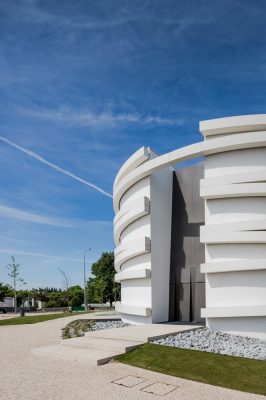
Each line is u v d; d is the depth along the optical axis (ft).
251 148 67.10
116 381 38.27
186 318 76.95
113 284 255.50
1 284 290.35
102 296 256.52
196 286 76.69
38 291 322.14
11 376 40.88
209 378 38.60
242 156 67.46
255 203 65.41
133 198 85.66
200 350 48.65
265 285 61.77
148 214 78.69
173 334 57.98
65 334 79.00
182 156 71.20
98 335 57.36
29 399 33.12
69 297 294.66
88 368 43.37
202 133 69.97
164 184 83.76
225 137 67.15
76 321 101.71
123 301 89.92
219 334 61.21
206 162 70.03
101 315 136.46
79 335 75.31
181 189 84.48
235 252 64.49
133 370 42.27
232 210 66.39
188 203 82.43
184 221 82.02
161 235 80.64
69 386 36.78
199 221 79.46
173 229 83.46
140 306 76.95
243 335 61.57
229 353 47.62
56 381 38.52
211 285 65.05
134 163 83.05
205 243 66.39
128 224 87.40
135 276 77.10
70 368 43.70
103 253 262.67
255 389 35.53
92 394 34.42
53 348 54.19
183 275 79.20
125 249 83.15
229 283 63.87
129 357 46.93
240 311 61.31
